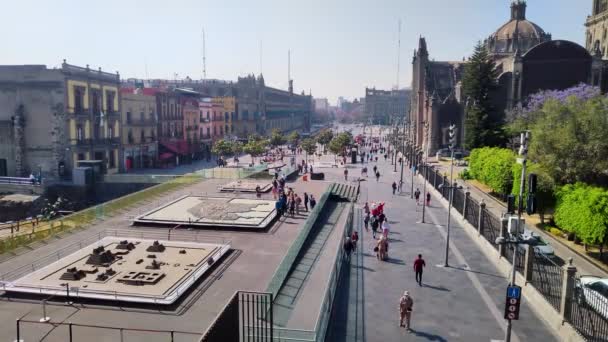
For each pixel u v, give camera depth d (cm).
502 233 2738
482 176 5197
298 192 5150
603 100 4338
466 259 2959
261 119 13925
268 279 2438
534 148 3925
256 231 3428
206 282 2383
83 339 1792
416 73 11756
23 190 5297
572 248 3133
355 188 5697
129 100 7244
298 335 1717
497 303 2270
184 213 3859
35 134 5788
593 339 1759
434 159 8662
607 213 2761
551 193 3556
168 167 7975
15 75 5772
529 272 2381
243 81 13488
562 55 7894
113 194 5581
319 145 12888
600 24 8981
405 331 1977
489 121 7344
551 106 4303
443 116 9075
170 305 2075
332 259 2844
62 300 2134
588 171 3775
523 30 11044
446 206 4641
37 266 2612
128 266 2527
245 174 6097
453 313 2155
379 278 2605
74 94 5934
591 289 2030
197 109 9769
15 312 2022
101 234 3309
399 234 3594
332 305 2162
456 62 11625
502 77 8344
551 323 2039
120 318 1972
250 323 1847
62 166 5791
